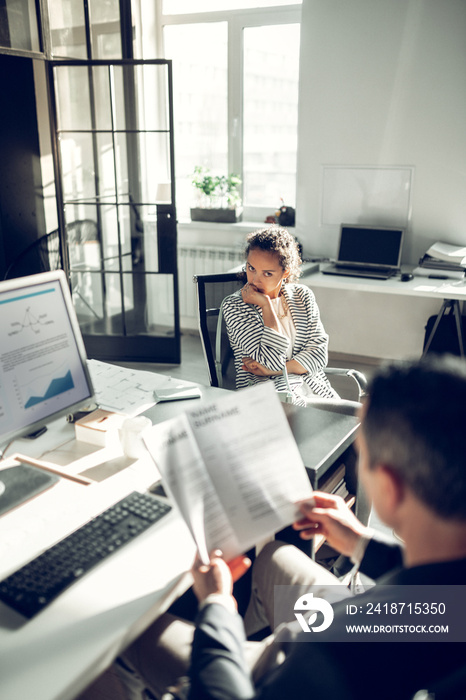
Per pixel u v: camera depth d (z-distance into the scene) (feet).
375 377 2.22
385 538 3.54
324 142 13.15
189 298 15.53
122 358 13.88
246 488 3.28
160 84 15.43
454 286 11.15
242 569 3.19
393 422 2.05
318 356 6.73
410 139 12.35
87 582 3.35
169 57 15.29
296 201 13.79
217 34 14.62
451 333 11.66
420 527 2.06
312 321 6.83
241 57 14.44
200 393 5.81
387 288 11.20
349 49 12.38
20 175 12.76
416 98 12.07
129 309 13.80
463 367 2.10
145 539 3.71
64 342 4.63
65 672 2.77
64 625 3.06
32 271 13.33
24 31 10.89
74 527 3.83
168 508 3.96
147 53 14.82
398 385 2.10
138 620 3.10
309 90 12.97
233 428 3.34
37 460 4.63
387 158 12.64
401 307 13.25
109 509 3.92
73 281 13.50
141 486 4.29
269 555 4.08
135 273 13.21
